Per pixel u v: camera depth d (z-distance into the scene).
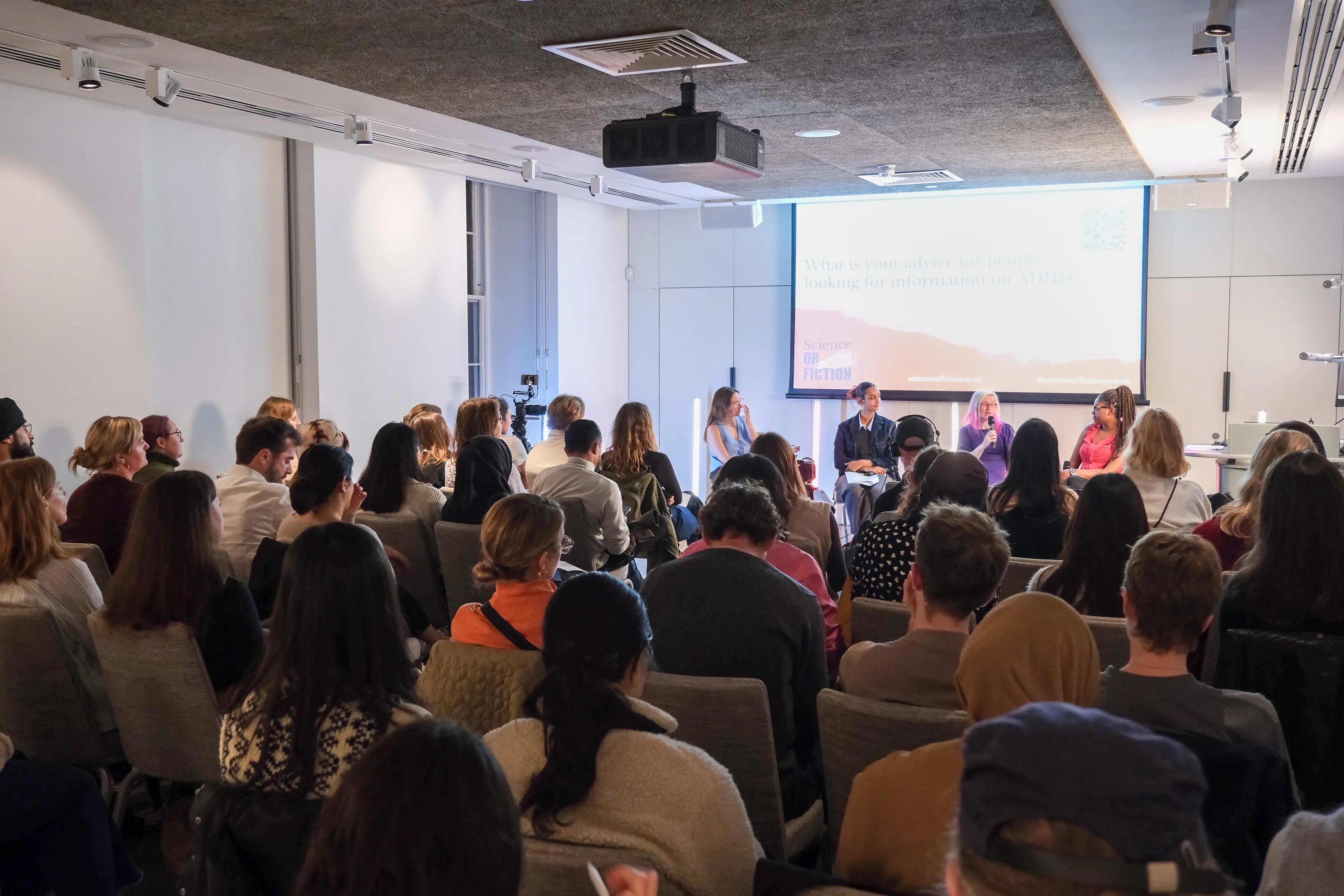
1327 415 8.74
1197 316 9.04
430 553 4.24
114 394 6.30
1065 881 0.66
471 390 9.62
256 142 7.36
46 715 2.73
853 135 6.93
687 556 2.49
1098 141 7.09
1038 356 9.48
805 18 4.40
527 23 4.53
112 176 6.22
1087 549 2.66
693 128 4.95
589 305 10.54
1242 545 3.20
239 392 7.33
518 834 0.88
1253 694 1.77
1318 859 1.12
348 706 1.69
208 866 1.67
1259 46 4.75
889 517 3.26
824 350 10.25
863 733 1.90
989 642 1.59
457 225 8.84
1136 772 0.67
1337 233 8.59
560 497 4.62
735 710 2.05
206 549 2.60
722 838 1.44
